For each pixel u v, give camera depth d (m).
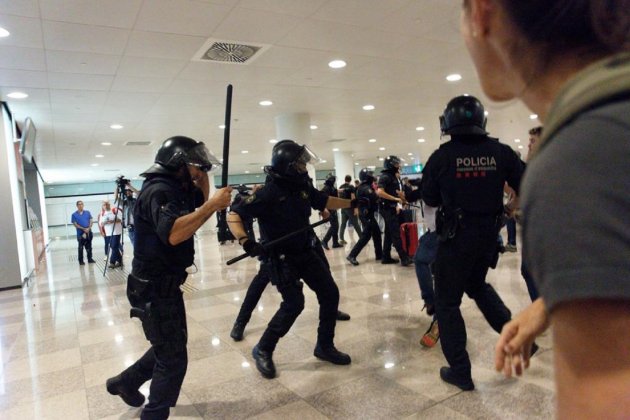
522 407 2.05
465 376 2.25
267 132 10.83
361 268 5.80
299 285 2.62
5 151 6.52
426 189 2.29
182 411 2.26
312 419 2.10
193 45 4.64
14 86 5.55
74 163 14.17
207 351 3.11
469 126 2.18
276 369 2.69
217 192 1.87
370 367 2.63
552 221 0.31
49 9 3.60
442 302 2.31
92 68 5.11
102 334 3.75
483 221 2.20
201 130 9.75
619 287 0.28
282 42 4.73
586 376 0.31
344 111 8.77
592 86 0.33
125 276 6.96
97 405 2.42
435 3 3.97
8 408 2.44
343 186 7.78
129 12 3.78
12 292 6.25
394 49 5.18
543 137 0.36
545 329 0.77
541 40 0.37
